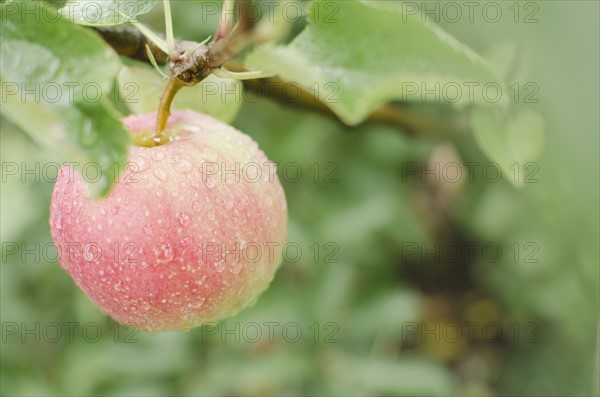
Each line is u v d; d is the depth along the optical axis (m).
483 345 1.05
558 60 0.22
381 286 0.78
